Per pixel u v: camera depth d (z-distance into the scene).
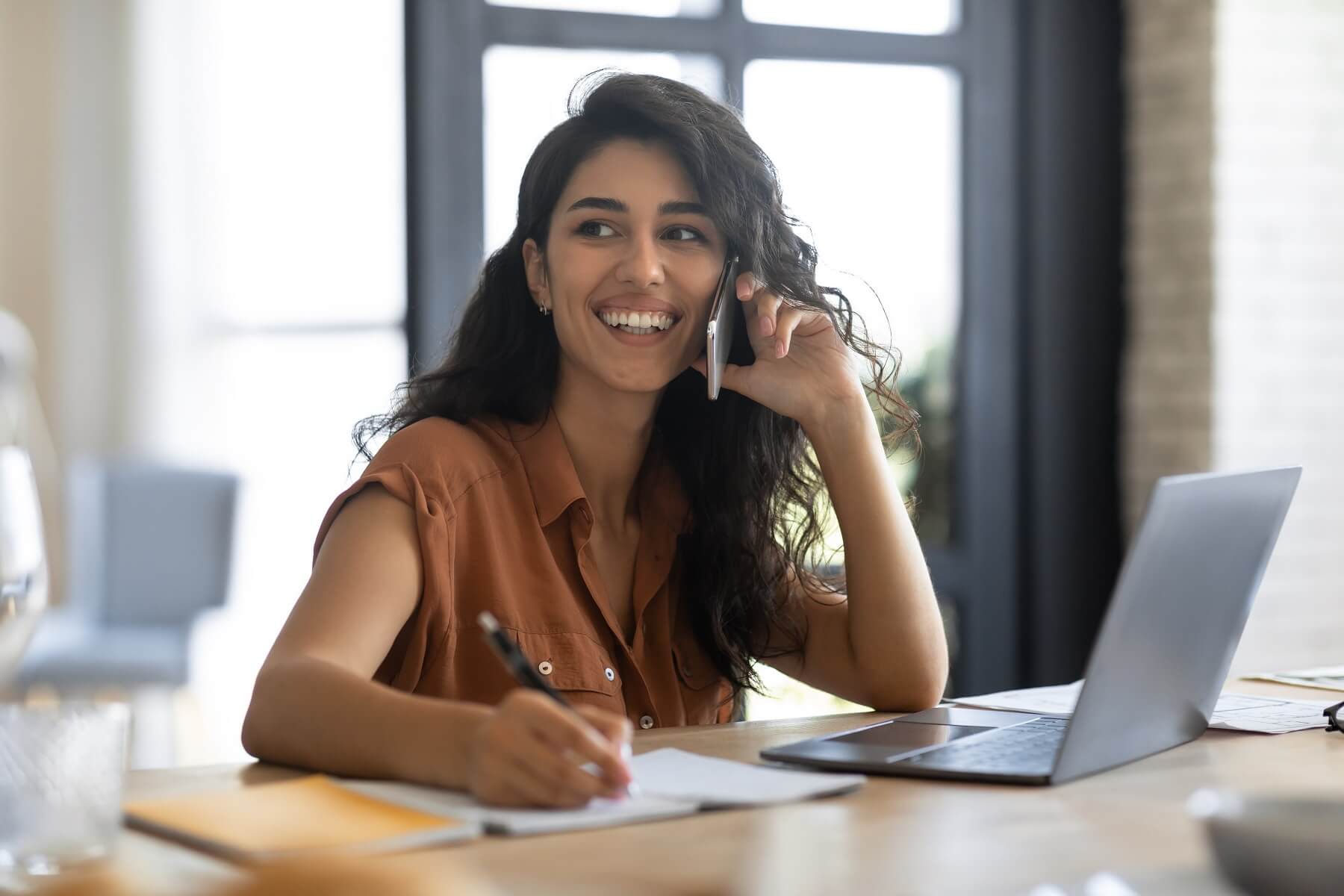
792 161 4.01
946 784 1.18
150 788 1.19
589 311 1.77
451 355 1.87
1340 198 4.05
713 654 1.89
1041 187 4.18
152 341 5.26
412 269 3.79
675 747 1.36
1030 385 4.21
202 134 5.09
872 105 4.08
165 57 5.15
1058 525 4.21
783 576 1.92
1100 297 4.23
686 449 1.91
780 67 4.00
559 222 1.80
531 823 1.01
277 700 1.25
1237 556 1.34
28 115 5.28
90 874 0.90
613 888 0.87
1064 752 1.17
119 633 4.32
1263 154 3.99
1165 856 0.94
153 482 4.57
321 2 4.46
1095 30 4.20
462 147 3.79
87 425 5.30
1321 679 1.87
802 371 1.83
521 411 1.79
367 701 1.20
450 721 1.13
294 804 1.06
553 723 1.07
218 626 4.88
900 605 1.77
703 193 1.79
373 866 0.88
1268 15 3.98
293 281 4.71
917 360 4.14
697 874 0.90
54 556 5.27
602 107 1.81
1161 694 1.29
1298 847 0.76
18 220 5.29
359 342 4.35
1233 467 3.95
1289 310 4.01
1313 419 4.03
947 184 4.16
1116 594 1.15
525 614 1.65
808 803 1.11
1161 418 4.09
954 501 4.19
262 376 4.92
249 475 4.86
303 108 4.56
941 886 0.87
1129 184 4.19
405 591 1.49
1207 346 3.96
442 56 3.77
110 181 5.27
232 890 0.83
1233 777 1.21
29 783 0.91
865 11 4.07
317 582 1.46
